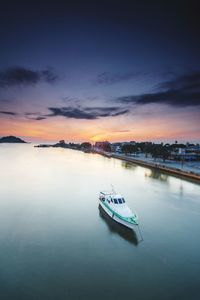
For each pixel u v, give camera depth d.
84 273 26.02
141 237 35.09
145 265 27.81
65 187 69.12
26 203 51.34
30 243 32.56
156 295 22.86
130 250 31.20
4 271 26.11
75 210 46.78
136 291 23.34
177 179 84.12
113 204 42.41
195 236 35.88
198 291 23.50
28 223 39.62
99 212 45.66
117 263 28.16
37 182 76.44
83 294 22.77
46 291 23.09
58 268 26.84
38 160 160.88
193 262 28.66
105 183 76.19
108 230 37.16
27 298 22.09
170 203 53.16
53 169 110.81
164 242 33.66
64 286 23.84
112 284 24.33
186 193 62.78
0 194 59.41
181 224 40.50
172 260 29.05
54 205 50.09
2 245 31.89
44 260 28.41
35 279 24.83
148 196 59.41
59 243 32.72
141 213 46.03
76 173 98.31
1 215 43.31
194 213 46.38
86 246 32.06
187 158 143.25
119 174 96.38
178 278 25.50
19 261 28.09
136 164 135.88
